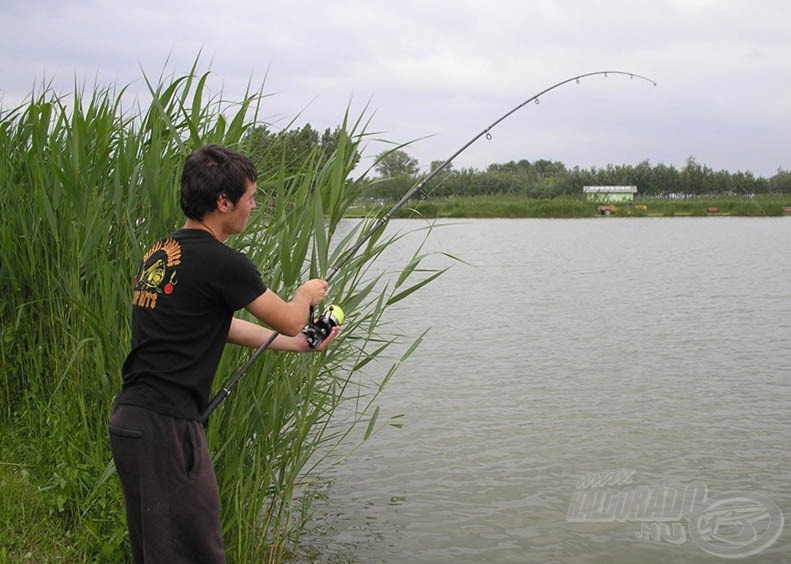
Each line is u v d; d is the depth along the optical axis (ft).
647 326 40.40
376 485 18.86
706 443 21.95
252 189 9.46
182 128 13.67
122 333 12.46
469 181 235.61
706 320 42.16
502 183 236.02
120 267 12.82
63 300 14.37
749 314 44.06
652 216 207.62
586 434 22.71
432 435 22.53
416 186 12.95
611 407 25.45
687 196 233.96
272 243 12.71
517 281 61.52
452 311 45.83
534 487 18.88
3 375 15.58
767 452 21.17
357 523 16.72
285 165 13.74
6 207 15.71
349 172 12.57
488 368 30.94
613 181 236.63
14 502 13.06
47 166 15.06
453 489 18.66
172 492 8.93
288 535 14.24
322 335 10.28
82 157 13.56
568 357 32.91
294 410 12.30
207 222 9.30
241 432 12.19
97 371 12.73
